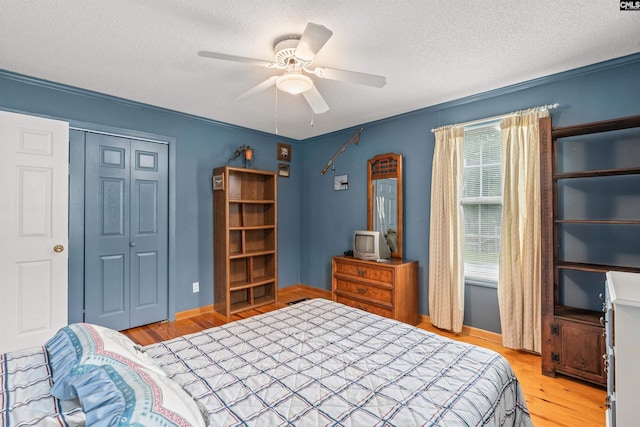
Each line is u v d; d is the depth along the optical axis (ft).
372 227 12.45
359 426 3.14
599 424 5.77
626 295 4.59
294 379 4.03
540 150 7.52
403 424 3.17
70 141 9.07
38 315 8.04
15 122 7.73
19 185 7.79
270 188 13.80
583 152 7.78
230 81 8.61
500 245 8.89
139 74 8.14
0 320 7.54
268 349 4.93
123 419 2.28
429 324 10.78
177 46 6.75
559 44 6.68
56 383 2.91
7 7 5.35
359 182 13.09
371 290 10.72
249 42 6.61
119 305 10.05
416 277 10.89
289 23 5.93
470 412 3.44
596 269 6.86
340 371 4.25
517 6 5.42
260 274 14.01
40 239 8.07
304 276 15.65
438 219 10.18
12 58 7.25
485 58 7.31
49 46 6.72
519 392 4.71
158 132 10.84
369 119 12.19
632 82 7.20
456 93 9.50
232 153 13.01
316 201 15.01
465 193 10.05
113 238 9.91
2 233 7.57
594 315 7.29
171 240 11.12
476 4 5.37
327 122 12.60
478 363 4.49
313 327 5.92
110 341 3.59
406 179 11.45
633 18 5.74
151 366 3.59
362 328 5.86
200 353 4.77
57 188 8.31
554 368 7.32
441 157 10.18
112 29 6.09
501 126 8.89
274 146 14.65
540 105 8.49
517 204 8.61
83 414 2.64
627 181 7.24
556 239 7.63
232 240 12.93
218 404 3.48
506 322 8.72
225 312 11.63
